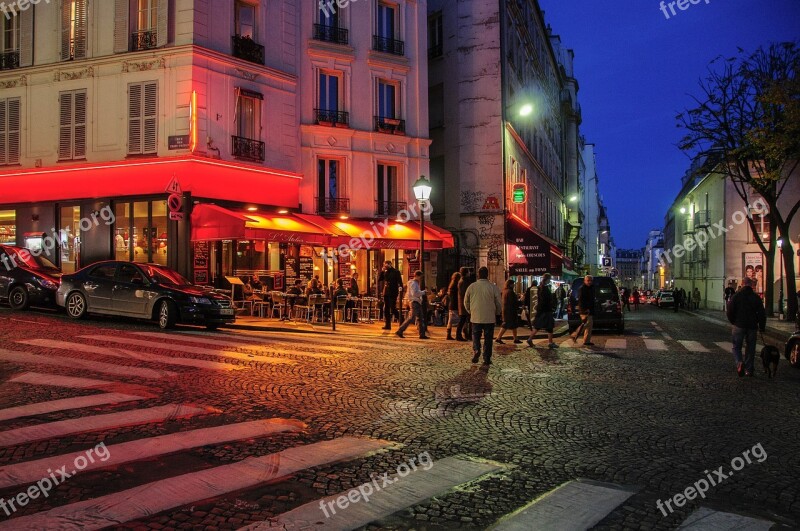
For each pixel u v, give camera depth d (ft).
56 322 44.73
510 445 19.17
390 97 80.48
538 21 126.62
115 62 62.95
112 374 27.20
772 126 71.77
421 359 36.83
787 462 17.92
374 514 13.29
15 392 23.34
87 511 12.87
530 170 112.06
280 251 68.23
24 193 65.51
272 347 38.29
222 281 62.18
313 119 72.74
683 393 28.53
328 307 62.44
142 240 61.82
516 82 99.04
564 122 179.42
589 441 19.88
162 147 61.31
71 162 64.28
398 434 19.97
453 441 19.40
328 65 74.02
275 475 15.56
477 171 87.30
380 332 53.01
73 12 65.26
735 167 86.69
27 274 52.49
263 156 66.80
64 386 24.56
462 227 87.92
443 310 64.39
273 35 68.80
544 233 128.06
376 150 77.56
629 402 26.18
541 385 29.71
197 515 12.86
